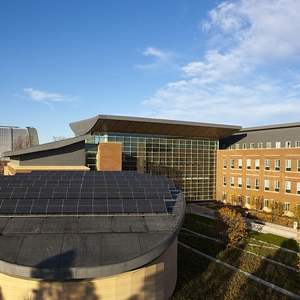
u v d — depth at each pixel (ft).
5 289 40.22
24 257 39.37
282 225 110.11
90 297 40.42
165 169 150.51
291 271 67.62
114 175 73.61
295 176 127.24
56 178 66.74
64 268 37.83
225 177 161.07
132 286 43.04
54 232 44.86
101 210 51.16
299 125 139.95
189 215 126.21
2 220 46.80
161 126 135.44
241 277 63.16
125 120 123.75
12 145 371.35
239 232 84.17
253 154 146.00
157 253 43.29
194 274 62.23
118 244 43.62
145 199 56.54
